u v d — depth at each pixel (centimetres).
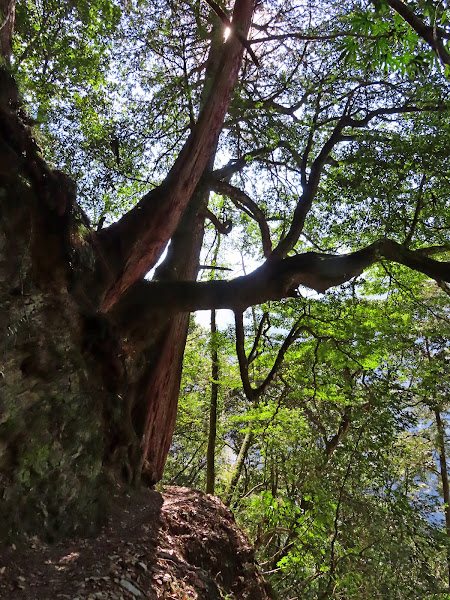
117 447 586
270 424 891
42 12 802
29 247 400
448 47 236
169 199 618
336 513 713
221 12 598
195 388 1636
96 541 460
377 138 795
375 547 707
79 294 493
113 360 553
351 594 673
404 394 805
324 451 843
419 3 231
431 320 1145
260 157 1027
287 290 632
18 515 386
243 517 1043
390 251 618
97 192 950
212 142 652
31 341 409
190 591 437
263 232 1040
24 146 393
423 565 720
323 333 857
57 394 447
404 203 839
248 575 616
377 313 883
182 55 938
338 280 615
